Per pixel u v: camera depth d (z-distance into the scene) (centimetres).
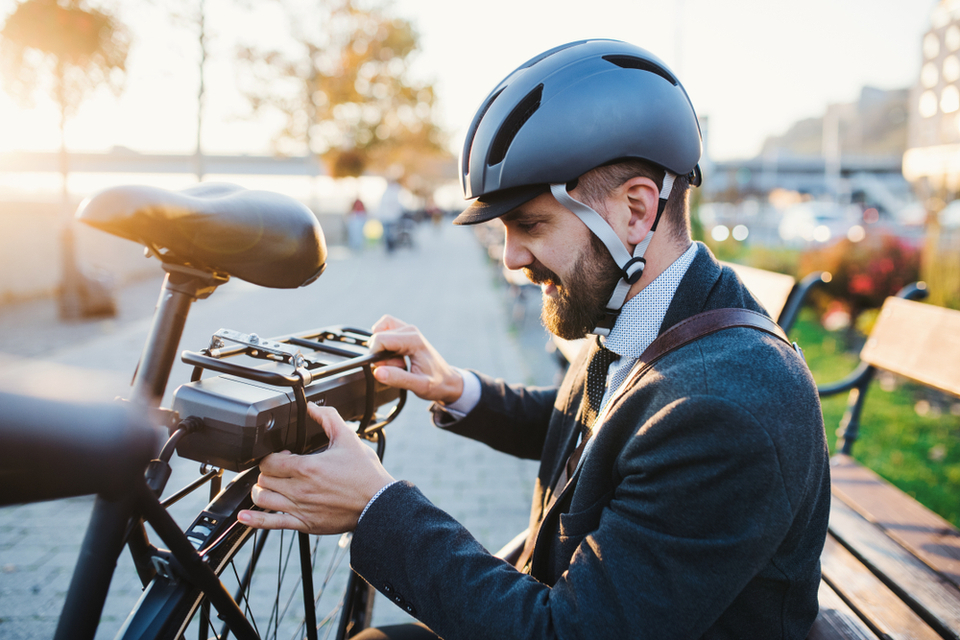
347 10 2077
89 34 689
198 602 89
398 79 2436
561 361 421
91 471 51
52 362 532
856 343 724
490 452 397
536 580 101
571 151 95
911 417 463
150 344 83
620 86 97
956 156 603
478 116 106
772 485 81
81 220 71
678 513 83
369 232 3086
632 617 83
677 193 106
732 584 82
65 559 268
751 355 89
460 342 715
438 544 93
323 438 104
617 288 102
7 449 48
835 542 171
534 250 103
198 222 76
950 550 165
